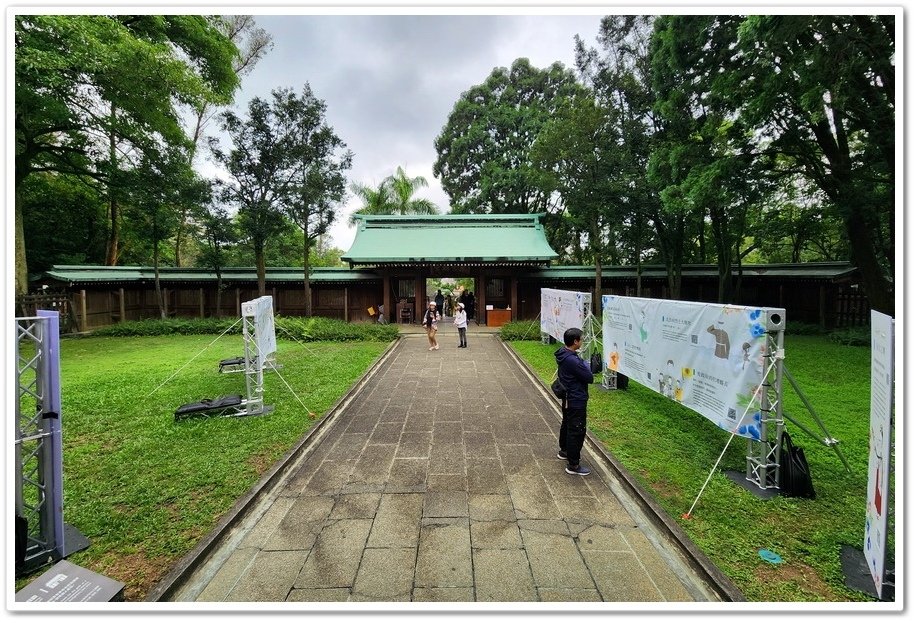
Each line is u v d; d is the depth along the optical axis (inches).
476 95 1093.8
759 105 350.9
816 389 295.9
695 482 159.2
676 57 462.3
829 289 661.9
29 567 113.2
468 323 737.6
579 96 657.6
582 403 169.3
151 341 547.5
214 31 605.6
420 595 105.0
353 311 768.3
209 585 108.6
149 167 602.2
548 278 756.0
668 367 218.8
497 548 123.1
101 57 388.5
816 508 141.3
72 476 164.7
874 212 406.6
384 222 773.9
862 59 285.3
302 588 107.3
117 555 118.0
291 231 869.8
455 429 224.2
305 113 660.1
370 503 148.4
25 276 561.0
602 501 150.3
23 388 116.2
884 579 102.3
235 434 207.6
